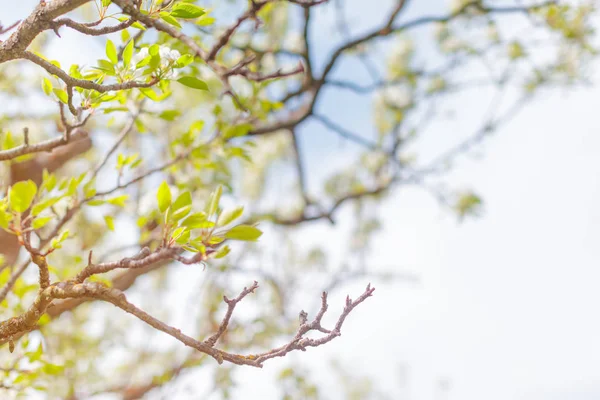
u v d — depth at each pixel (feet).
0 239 11.30
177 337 6.03
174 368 18.35
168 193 5.93
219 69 9.36
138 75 7.52
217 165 13.51
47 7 5.90
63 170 17.99
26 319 6.36
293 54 19.95
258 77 9.41
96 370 17.42
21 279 11.07
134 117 11.57
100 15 6.46
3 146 10.87
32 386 9.87
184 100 16.62
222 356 6.08
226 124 13.46
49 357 11.09
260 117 13.61
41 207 6.28
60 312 13.15
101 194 10.37
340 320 6.42
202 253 5.81
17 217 6.11
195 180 13.47
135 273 16.42
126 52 7.36
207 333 20.20
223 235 5.90
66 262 13.64
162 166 12.05
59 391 14.94
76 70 7.79
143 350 20.72
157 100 7.93
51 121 16.90
